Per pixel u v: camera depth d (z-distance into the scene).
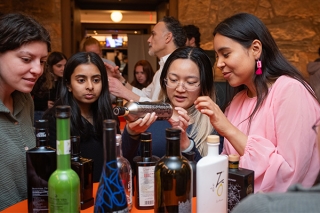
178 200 0.85
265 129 1.24
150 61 6.18
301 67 4.28
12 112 1.21
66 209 0.81
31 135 1.28
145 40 6.19
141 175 1.00
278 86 1.23
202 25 4.24
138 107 0.99
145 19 7.58
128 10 6.18
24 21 1.06
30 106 1.34
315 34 4.27
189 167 0.86
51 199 0.81
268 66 1.27
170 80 1.37
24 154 1.17
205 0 4.22
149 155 1.01
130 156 1.16
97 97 1.56
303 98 1.18
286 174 1.15
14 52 1.05
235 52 1.23
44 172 0.91
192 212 0.95
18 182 1.15
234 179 0.92
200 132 1.39
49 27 4.13
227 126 1.16
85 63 1.53
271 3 4.24
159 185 0.86
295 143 1.15
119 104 2.02
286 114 1.18
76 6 4.86
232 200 0.92
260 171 1.14
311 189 0.53
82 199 0.99
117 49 8.44
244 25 1.22
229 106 1.47
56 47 4.15
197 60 1.35
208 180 0.84
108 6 6.11
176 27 2.47
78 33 5.11
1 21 1.05
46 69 2.67
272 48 1.26
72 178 0.82
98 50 3.71
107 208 0.82
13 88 1.15
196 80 1.35
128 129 1.13
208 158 0.85
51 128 1.42
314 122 1.16
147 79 4.33
